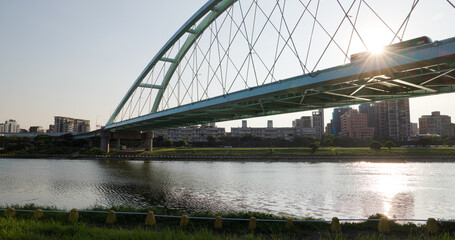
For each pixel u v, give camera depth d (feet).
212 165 263.29
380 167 239.30
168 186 142.20
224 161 309.01
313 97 124.26
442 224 41.78
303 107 144.25
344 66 88.17
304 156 330.95
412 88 103.76
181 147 476.95
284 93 115.34
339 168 231.91
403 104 646.33
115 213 47.83
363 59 82.89
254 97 126.00
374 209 92.38
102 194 121.60
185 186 142.31
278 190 129.70
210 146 510.58
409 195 116.47
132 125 307.99
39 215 49.37
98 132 392.88
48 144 437.17
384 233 40.32
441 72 78.02
